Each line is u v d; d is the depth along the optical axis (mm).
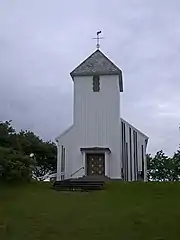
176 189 17547
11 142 26750
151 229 10742
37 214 12492
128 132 34375
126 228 10852
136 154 33844
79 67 33344
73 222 11492
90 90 32844
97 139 31953
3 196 16031
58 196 16047
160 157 52969
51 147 45750
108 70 32781
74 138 32219
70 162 31812
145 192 17016
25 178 20719
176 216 12008
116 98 32562
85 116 32438
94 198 15461
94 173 31297
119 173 31078
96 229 10781
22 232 10500
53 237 10055
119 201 14688
